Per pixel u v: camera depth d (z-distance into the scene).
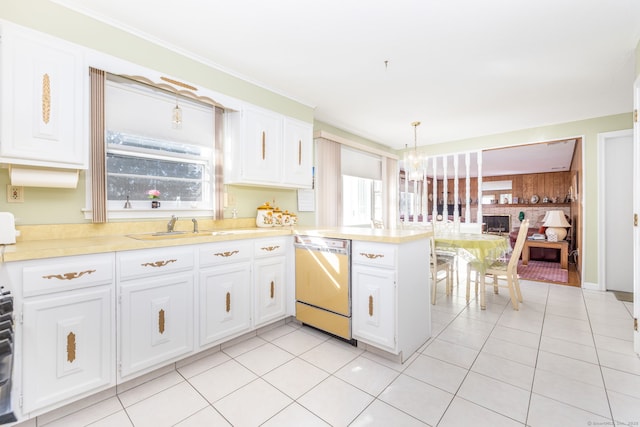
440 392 1.62
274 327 2.53
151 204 2.31
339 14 1.85
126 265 1.61
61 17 1.72
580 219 4.07
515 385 1.68
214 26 1.99
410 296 2.05
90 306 1.50
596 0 1.69
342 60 2.43
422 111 3.62
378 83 2.85
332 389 1.65
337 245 2.22
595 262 3.80
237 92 2.64
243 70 2.60
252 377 1.77
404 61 2.43
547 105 3.40
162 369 1.81
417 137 4.91
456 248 3.32
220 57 2.39
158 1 1.74
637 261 2.03
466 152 4.94
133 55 2.02
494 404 1.51
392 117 3.86
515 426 1.35
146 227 2.21
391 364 1.92
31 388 1.32
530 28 1.97
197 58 2.36
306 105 3.33
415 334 2.11
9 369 0.85
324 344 2.22
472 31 2.01
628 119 3.61
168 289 1.79
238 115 2.62
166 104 2.36
